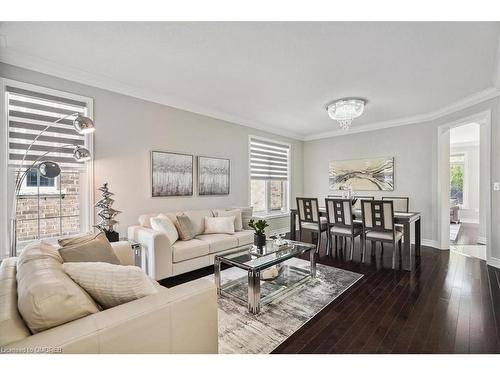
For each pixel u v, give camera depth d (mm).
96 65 2781
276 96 3744
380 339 1865
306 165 6605
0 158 2475
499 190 3377
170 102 3818
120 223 3318
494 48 2422
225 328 2014
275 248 2994
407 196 4984
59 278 1109
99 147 3133
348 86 3365
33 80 2652
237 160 4945
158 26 2102
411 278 3092
